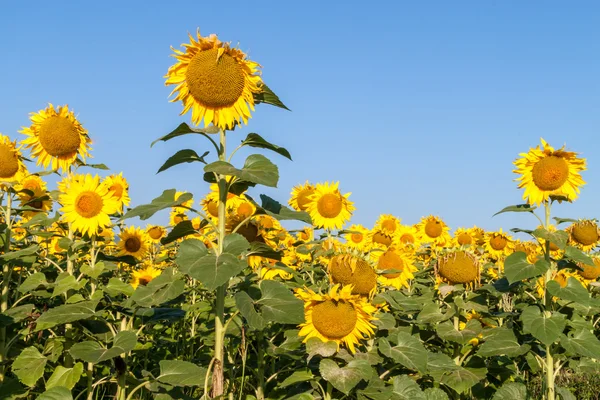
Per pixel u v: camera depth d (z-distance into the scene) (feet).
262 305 8.14
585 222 11.82
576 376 12.76
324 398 8.84
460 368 9.73
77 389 10.02
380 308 10.29
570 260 9.90
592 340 9.63
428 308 10.41
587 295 9.51
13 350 10.32
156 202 8.24
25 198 11.59
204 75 7.99
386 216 17.70
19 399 9.63
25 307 9.59
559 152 9.81
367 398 8.75
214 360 7.97
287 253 11.79
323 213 13.65
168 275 8.52
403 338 9.20
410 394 9.00
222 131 8.16
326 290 10.02
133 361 11.04
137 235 13.37
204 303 11.40
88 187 10.19
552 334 9.30
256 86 8.20
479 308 9.93
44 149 10.65
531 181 10.00
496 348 9.76
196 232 8.21
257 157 8.04
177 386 8.63
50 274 10.66
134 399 9.51
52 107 10.51
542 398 10.20
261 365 9.61
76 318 8.46
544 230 9.87
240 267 7.50
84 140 10.66
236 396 9.66
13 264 10.29
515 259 9.96
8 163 10.60
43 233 10.50
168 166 8.13
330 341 8.75
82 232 10.10
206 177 8.39
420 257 17.81
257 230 10.39
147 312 9.29
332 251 11.27
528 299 13.74
